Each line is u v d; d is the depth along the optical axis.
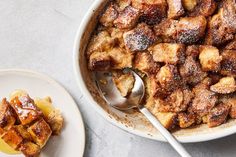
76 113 0.61
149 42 0.54
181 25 0.53
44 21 0.63
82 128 0.61
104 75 0.57
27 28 0.63
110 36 0.55
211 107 0.54
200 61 0.54
